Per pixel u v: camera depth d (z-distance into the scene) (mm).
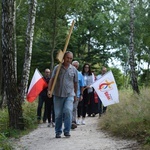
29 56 17062
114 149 7395
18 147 8289
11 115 10938
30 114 13391
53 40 23359
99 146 7824
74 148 7770
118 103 12727
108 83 12875
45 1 22047
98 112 14766
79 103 12367
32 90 12867
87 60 35875
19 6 23453
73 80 9312
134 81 18312
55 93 9125
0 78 20328
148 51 35375
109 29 35281
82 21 34250
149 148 7086
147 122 8969
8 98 10953
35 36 27562
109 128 10047
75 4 22281
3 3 10594
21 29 24594
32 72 31359
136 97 13336
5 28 10633
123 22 35406
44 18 22766
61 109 9195
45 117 13375
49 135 9938
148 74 36312
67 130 9234
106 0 35719
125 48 36688
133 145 7598
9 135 10094
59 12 22438
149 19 24438
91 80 13711
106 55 36344
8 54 10742
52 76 9086
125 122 9242
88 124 12281
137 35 27125
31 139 9445
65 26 24453
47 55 30828
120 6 35781
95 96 15148
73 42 34281
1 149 7699
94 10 35625
